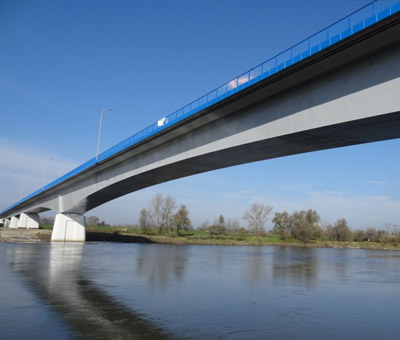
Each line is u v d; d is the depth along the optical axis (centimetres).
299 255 6544
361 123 2047
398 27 1712
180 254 5509
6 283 2130
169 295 1969
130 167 4803
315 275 3319
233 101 2741
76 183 6775
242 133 2847
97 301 1731
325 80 2197
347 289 2512
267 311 1678
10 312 1464
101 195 6197
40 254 4288
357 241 13562
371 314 1712
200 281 2575
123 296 1886
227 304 1792
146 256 4769
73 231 7450
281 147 2828
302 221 12488
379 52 1909
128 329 1287
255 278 2886
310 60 2089
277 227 13050
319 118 2203
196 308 1669
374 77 1923
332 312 1723
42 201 9000
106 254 4791
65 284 2181
